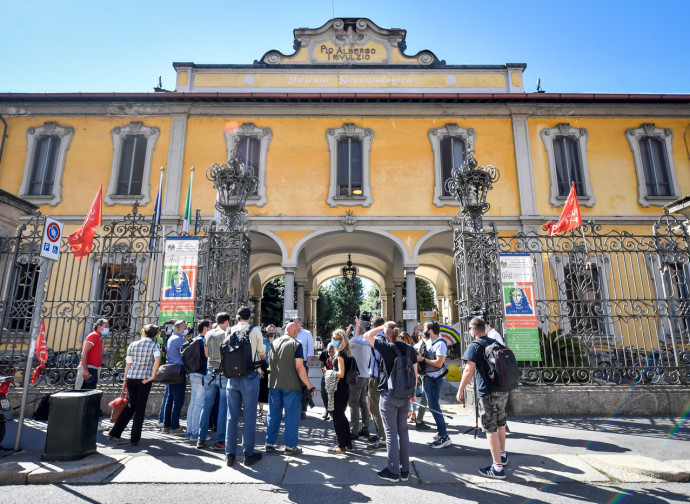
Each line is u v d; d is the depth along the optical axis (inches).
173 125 625.0
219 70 666.2
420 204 610.2
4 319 299.7
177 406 251.0
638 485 172.2
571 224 423.5
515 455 209.3
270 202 609.3
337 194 615.5
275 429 214.8
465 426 277.4
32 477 172.2
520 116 633.0
